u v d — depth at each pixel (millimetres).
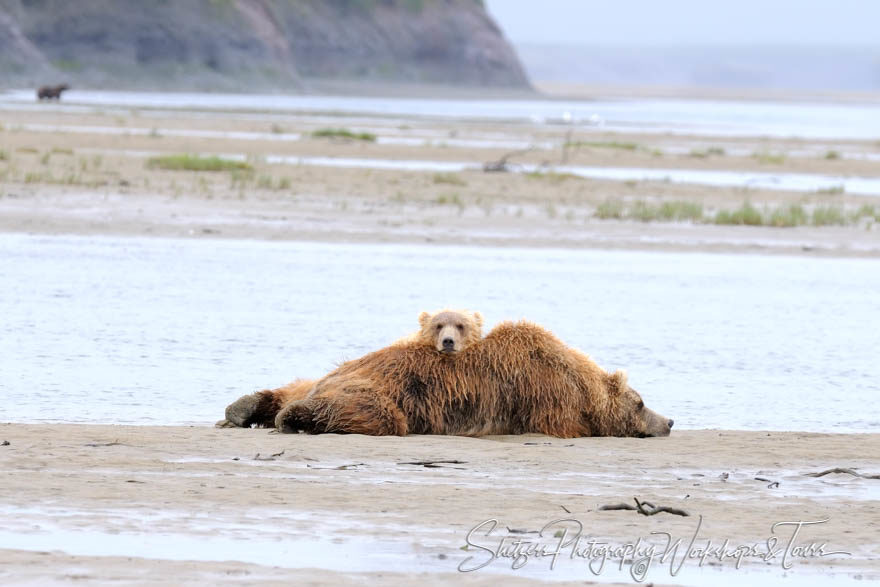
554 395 41562
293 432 40094
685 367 59906
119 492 30844
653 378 57125
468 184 152125
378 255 97000
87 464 34094
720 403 51812
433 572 25281
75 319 66812
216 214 114500
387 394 40531
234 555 25953
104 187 128000
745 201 134375
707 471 36469
